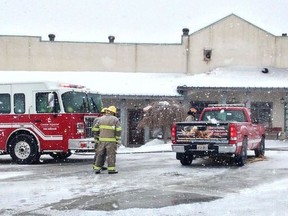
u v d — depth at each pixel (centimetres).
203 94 3117
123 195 911
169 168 1390
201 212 757
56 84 1577
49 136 1557
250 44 3303
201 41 3319
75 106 1570
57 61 3319
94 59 3328
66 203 836
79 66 3325
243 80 3097
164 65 3338
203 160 1666
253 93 3130
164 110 2605
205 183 1070
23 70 3294
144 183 1069
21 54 3297
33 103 1570
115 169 1333
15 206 812
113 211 768
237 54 3303
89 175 1217
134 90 2984
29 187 1012
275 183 1068
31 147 1564
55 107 1555
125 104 3069
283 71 3266
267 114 3144
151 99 2978
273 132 3027
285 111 3127
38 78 3142
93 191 959
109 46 3334
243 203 829
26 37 3297
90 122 1611
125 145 3053
